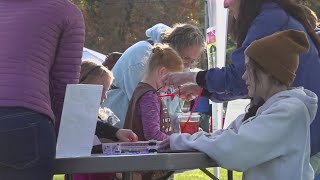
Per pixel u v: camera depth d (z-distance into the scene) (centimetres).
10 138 197
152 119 317
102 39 2453
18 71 206
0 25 214
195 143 219
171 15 2422
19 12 216
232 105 542
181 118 301
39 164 200
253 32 258
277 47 227
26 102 202
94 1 2442
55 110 224
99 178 325
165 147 236
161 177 290
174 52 335
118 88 388
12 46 209
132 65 382
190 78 271
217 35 571
